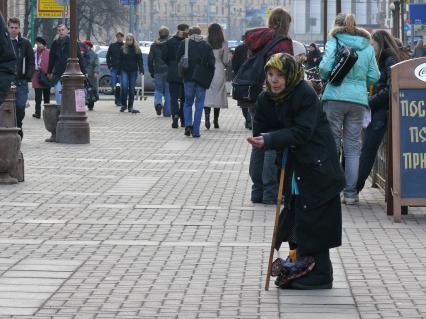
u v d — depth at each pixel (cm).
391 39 2650
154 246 2031
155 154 3772
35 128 4938
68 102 4141
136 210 2478
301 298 1617
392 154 2344
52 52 5278
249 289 1678
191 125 4547
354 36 2525
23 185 2886
